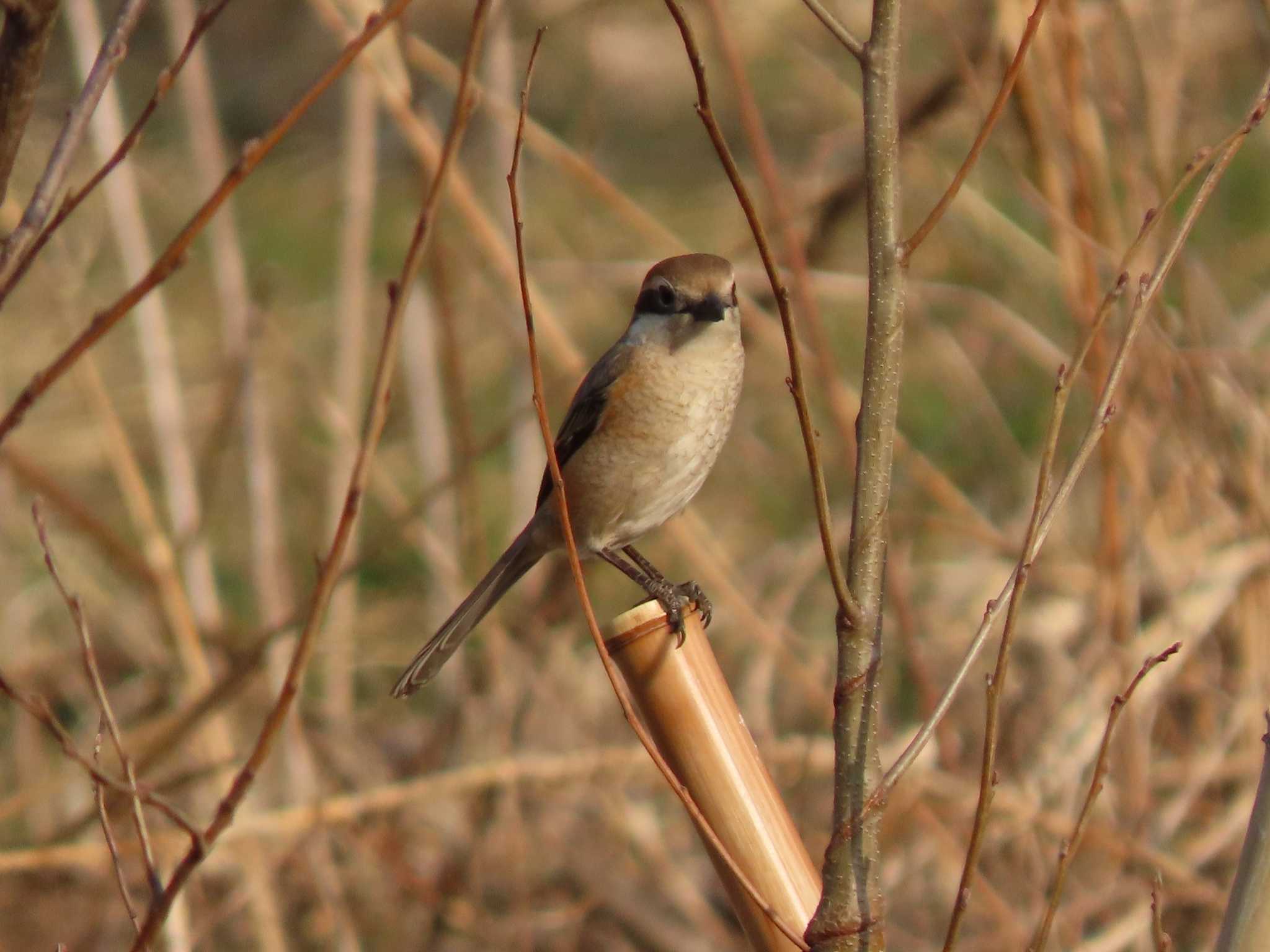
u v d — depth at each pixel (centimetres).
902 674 1105
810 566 1170
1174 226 1007
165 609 991
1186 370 942
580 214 1702
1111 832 886
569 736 1099
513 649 1140
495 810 1080
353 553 1157
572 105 2048
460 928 1005
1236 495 965
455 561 1198
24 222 397
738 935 1045
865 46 431
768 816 472
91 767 414
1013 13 904
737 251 1099
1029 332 1102
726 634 1217
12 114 396
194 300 1725
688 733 474
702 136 1977
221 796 1022
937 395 1455
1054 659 1041
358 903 1070
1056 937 895
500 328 1441
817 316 920
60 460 1454
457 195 925
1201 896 899
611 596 1413
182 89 1142
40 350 1531
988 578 1142
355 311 1147
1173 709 1043
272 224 1886
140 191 1664
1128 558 974
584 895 1081
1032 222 1312
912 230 1298
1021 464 1253
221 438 1084
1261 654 973
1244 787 963
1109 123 1064
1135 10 1024
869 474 432
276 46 2197
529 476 1216
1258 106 452
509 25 1189
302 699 1174
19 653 1203
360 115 1134
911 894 983
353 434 1081
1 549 1238
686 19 387
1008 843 966
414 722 1238
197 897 1005
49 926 1045
